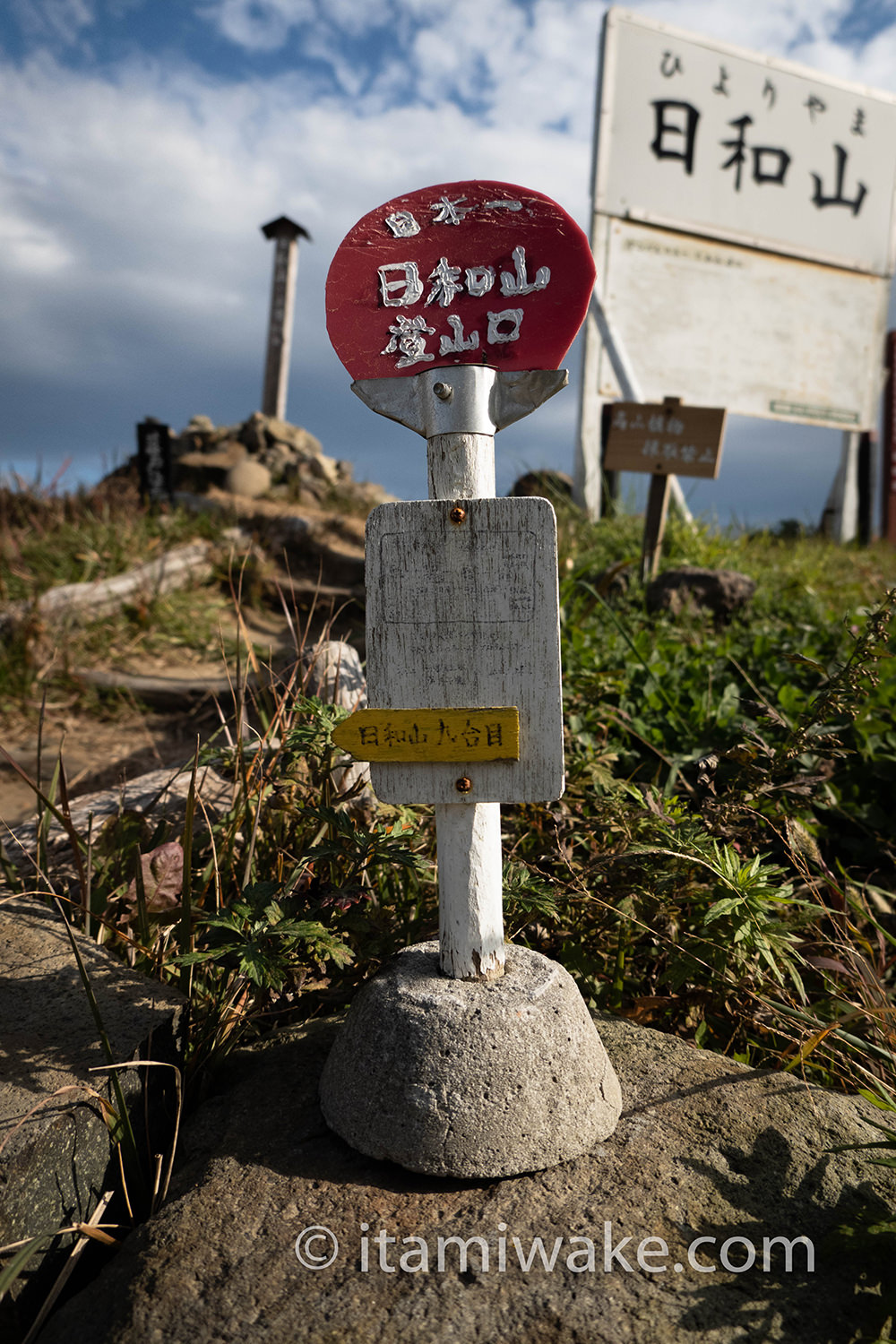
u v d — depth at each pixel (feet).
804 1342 3.69
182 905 5.70
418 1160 4.43
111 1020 5.16
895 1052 5.49
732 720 9.48
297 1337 3.68
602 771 7.43
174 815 8.06
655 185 27.55
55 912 6.49
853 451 31.96
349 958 5.30
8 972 5.60
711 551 20.35
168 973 6.04
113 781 11.88
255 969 4.99
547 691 4.44
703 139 27.96
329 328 4.79
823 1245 4.05
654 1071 5.32
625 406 18.40
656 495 18.29
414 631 4.51
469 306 4.68
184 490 32.53
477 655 4.48
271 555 24.29
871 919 6.61
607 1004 6.37
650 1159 4.59
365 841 5.93
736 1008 6.06
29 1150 4.24
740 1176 4.52
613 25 26.73
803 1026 5.74
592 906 6.38
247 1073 5.52
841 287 30.30
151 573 19.97
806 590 17.47
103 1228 4.60
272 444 37.96
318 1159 4.65
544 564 4.40
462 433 4.65
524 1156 4.43
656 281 27.76
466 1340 3.66
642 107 27.25
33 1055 4.81
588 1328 3.70
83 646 16.97
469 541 4.44
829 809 8.62
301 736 6.78
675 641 13.05
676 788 8.75
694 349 28.32
